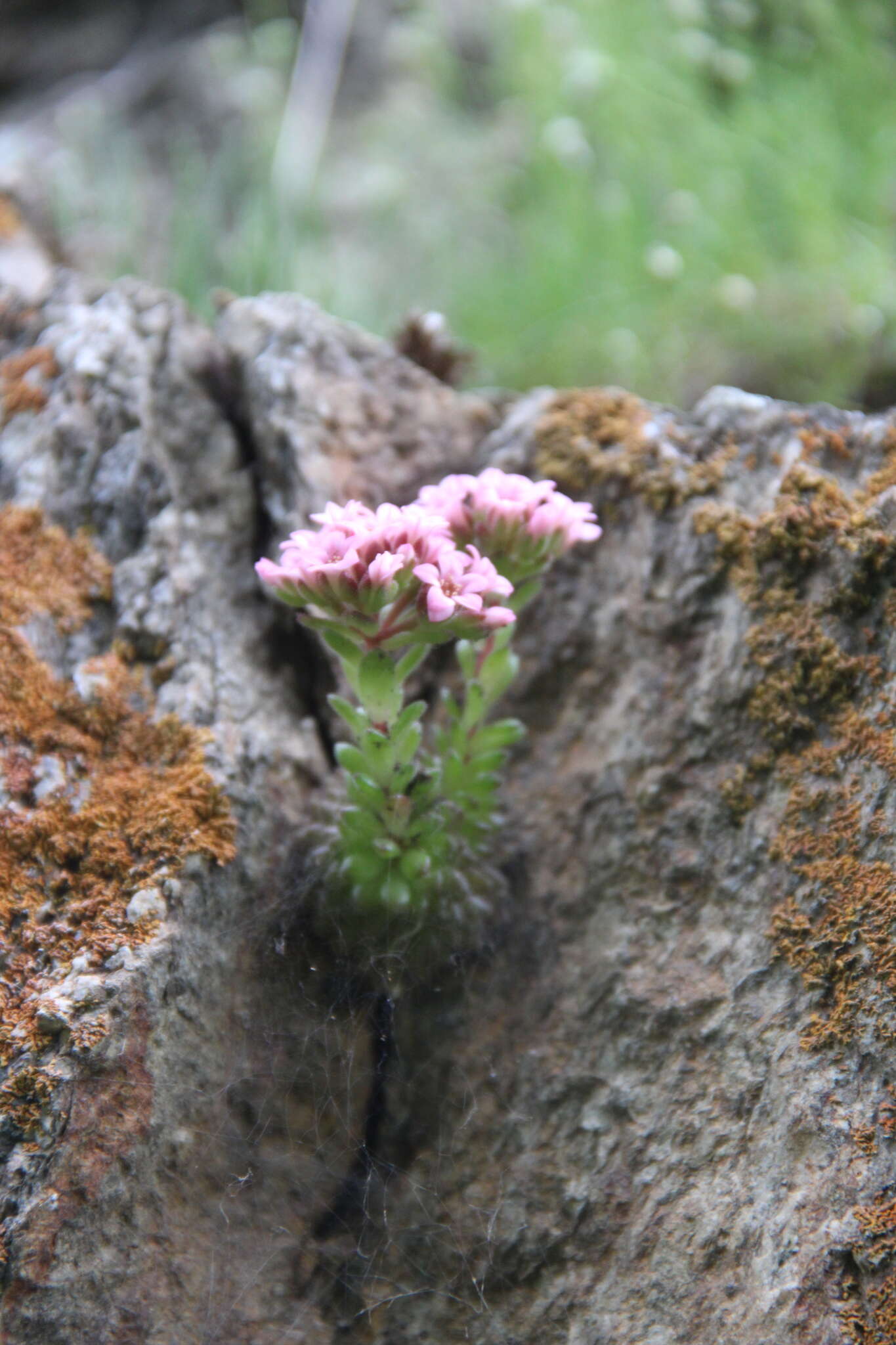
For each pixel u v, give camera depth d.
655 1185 0.38
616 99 0.63
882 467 0.40
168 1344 0.37
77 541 0.41
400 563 0.38
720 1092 0.38
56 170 0.62
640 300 0.59
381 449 0.43
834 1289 0.37
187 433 0.42
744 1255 0.37
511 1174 0.39
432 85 0.82
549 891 0.40
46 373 0.43
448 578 0.38
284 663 0.41
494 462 0.43
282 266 0.52
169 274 0.57
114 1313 0.37
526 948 0.40
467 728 0.40
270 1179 0.39
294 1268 0.38
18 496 0.41
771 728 0.40
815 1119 0.37
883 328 0.53
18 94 0.90
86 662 0.40
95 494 0.42
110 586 0.41
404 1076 0.39
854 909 0.38
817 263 0.56
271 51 0.75
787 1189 0.37
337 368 0.43
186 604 0.41
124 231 0.61
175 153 0.76
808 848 0.39
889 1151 0.37
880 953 0.38
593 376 0.58
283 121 0.72
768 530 0.40
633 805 0.40
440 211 0.74
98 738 0.40
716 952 0.39
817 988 0.38
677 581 0.41
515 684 0.42
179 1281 0.38
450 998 0.40
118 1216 0.37
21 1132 0.37
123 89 0.86
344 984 0.39
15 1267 0.37
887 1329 0.36
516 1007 0.40
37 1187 0.37
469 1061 0.40
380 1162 0.39
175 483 0.42
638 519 0.41
